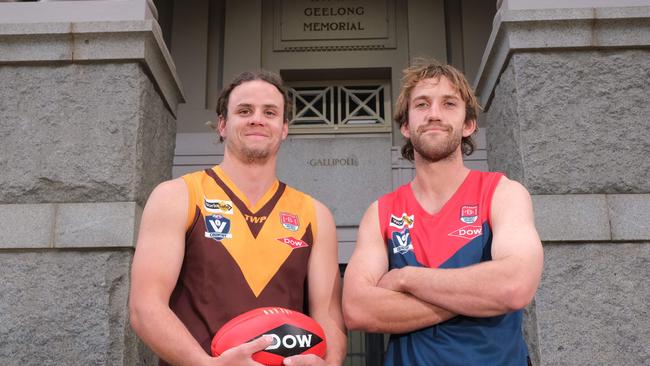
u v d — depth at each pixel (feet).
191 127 24.53
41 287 12.08
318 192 23.07
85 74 13.33
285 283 7.73
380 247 7.83
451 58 25.81
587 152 12.14
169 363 6.80
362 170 23.24
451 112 7.91
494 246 7.02
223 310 7.32
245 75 8.61
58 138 12.97
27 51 13.29
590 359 10.98
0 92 13.21
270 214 8.13
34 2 13.80
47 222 12.32
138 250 7.40
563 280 11.36
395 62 25.94
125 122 13.08
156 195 7.74
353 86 26.99
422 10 26.07
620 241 11.50
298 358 6.55
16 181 12.74
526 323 11.80
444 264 7.30
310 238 8.25
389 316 6.98
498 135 14.49
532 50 12.69
